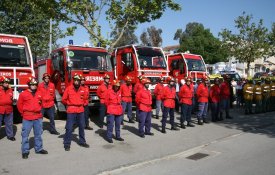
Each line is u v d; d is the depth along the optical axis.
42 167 7.02
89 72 13.18
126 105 12.92
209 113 16.59
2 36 11.41
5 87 9.35
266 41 33.88
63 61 13.15
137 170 7.05
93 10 17.66
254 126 12.65
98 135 10.52
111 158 7.83
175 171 6.98
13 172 6.67
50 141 9.50
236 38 33.84
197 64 19.53
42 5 17.11
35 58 12.08
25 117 7.68
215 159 7.95
